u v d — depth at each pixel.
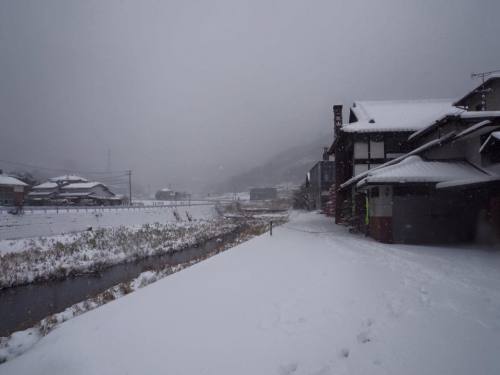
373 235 13.53
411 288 5.59
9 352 6.53
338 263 8.11
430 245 10.91
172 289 6.61
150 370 3.30
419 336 3.70
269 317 4.54
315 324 4.19
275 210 57.28
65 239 20.48
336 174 23.00
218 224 36.66
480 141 11.04
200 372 3.16
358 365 3.14
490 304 4.69
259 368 3.17
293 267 7.96
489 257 8.39
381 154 18.05
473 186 9.84
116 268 16.39
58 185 52.88
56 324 7.98
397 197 11.77
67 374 3.52
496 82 13.50
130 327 4.57
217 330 4.19
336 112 23.97
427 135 15.09
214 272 8.09
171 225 32.50
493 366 3.01
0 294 12.27
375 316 4.36
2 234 19.19
